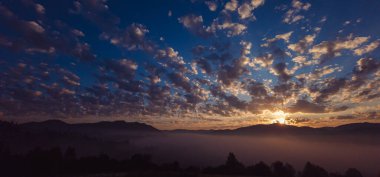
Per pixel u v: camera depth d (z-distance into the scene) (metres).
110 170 87.44
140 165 93.19
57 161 89.56
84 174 77.06
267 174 90.62
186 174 77.31
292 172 97.50
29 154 92.00
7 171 83.81
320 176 94.75
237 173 89.56
